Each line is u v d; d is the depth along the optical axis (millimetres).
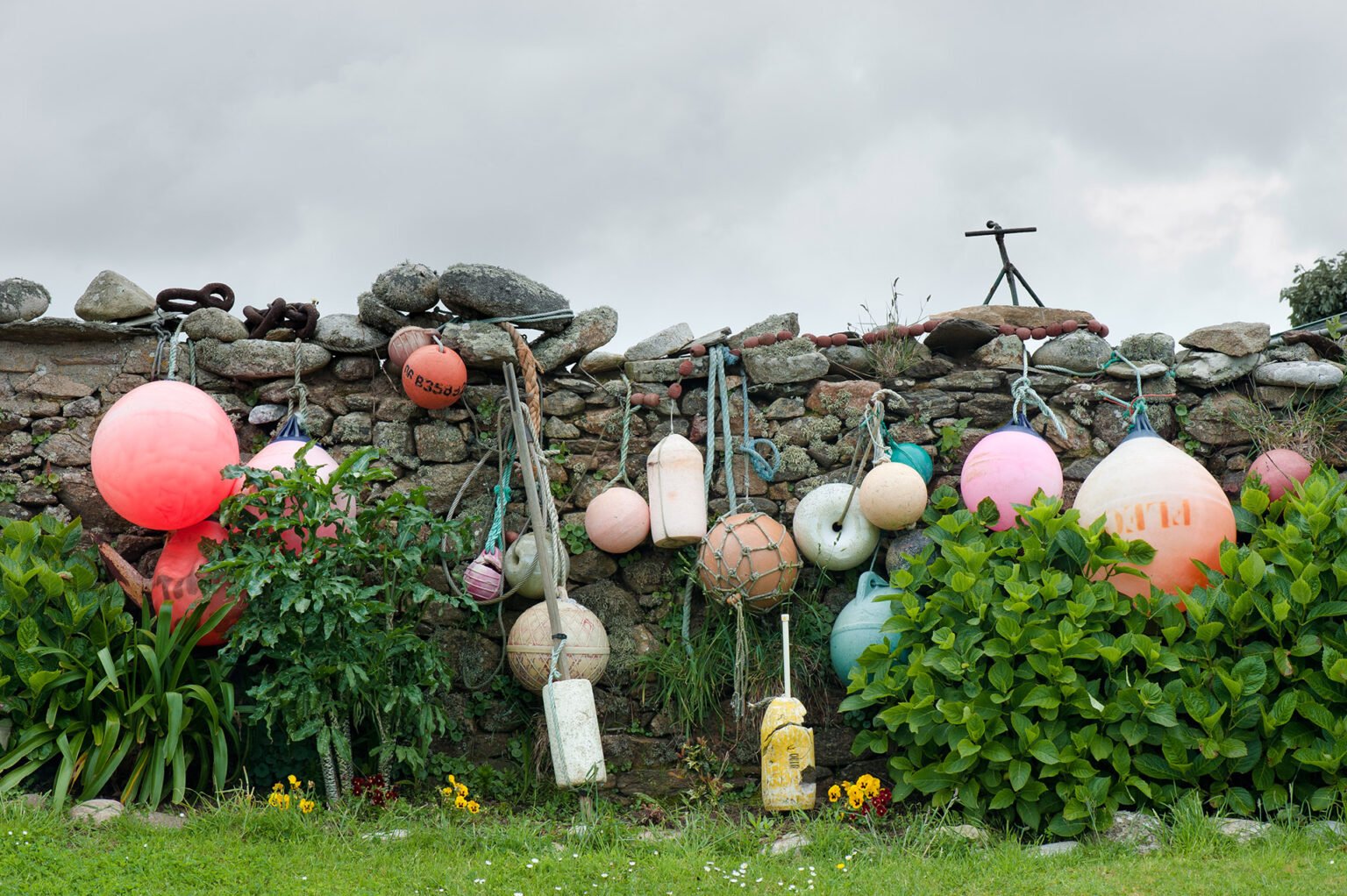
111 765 4902
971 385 6344
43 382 6117
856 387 6320
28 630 5012
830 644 5797
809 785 5312
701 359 6387
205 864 4250
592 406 6391
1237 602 4945
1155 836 4629
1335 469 6109
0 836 4305
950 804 4945
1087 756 4918
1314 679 4812
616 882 4332
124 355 6203
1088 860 4520
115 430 5320
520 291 6293
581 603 6102
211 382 6230
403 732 5492
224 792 5086
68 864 4117
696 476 6008
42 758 4906
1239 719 4805
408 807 5078
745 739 5801
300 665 5086
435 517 5668
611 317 6422
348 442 6207
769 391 6410
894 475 5805
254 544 5203
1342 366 6352
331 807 5074
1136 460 5652
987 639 5121
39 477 5992
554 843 4863
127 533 5992
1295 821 4652
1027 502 5773
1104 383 6355
